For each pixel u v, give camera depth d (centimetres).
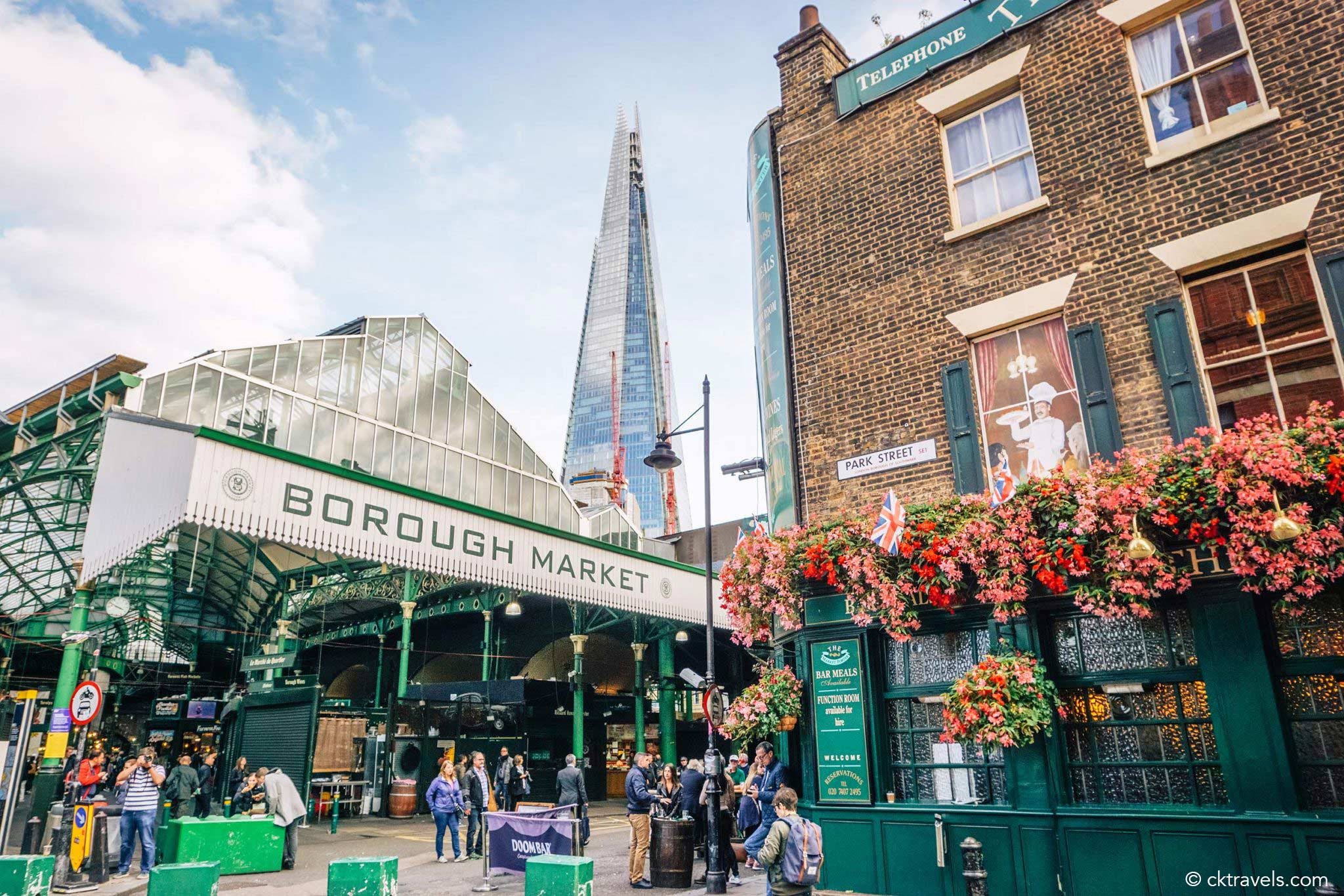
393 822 2081
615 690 4028
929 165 1085
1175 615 807
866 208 1131
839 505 1059
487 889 1079
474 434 2638
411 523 1616
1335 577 664
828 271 1149
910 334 1048
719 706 1199
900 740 952
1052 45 1004
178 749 3456
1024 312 952
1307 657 729
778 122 1278
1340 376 753
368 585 3052
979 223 1019
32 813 1449
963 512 863
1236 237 826
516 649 3753
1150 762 798
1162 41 933
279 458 1402
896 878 887
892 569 905
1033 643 853
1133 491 746
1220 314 836
